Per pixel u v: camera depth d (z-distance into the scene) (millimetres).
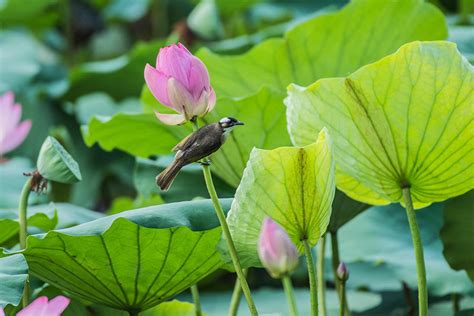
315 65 7613
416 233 6500
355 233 7637
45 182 6758
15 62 10812
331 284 8133
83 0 12680
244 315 7617
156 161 7477
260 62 7598
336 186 6676
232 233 6430
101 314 7059
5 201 7977
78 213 7402
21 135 7266
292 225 6398
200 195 7273
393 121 6484
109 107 11359
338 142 6527
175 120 6422
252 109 7098
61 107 10484
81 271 6656
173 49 6387
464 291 7340
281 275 6184
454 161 6492
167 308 7031
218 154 7137
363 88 6473
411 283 7387
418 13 7527
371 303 7781
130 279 6684
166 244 6609
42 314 6352
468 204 7098
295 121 6559
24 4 11367
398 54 6441
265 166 6352
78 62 12602
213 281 8023
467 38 8008
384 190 6555
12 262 6547
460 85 6438
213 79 7668
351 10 7504
